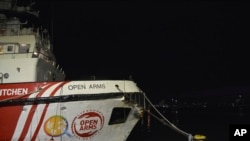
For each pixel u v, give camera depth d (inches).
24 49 539.5
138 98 530.6
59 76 664.4
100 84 504.4
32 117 489.1
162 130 1384.1
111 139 524.1
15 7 625.9
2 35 586.6
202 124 1839.3
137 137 1104.8
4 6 614.2
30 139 492.1
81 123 497.0
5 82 510.0
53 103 489.7
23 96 490.0
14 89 492.7
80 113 494.9
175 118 2495.1
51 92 490.9
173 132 1291.8
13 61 515.8
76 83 497.7
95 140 514.0
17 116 489.1
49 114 490.3
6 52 537.6
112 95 503.8
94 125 504.1
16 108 489.1
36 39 555.5
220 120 2134.6
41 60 537.0
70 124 493.0
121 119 523.5
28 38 546.0
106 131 515.5
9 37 548.1
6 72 513.0
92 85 500.7
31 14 636.7
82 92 494.3
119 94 506.6
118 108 514.0
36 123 490.0
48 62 582.2
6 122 490.6
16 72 512.7
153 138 1084.5
